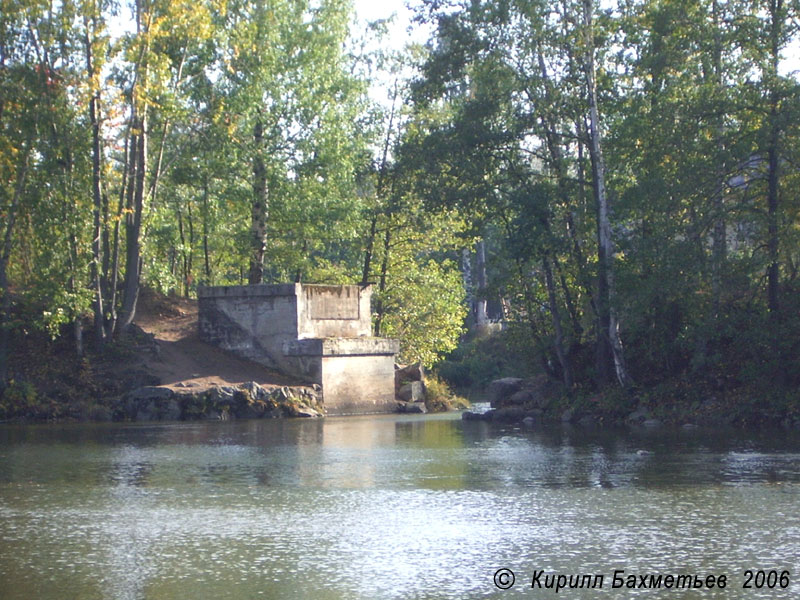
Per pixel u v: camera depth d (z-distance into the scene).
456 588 13.15
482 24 38.59
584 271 38.66
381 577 13.67
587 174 39.94
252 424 37.41
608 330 38.62
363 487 20.80
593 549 14.98
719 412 34.47
